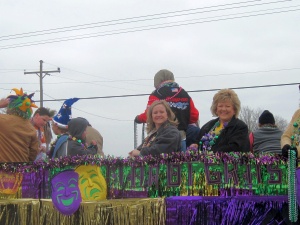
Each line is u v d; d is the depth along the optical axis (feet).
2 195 16.10
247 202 12.97
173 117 15.85
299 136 13.41
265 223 12.73
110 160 14.51
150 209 13.82
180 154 13.73
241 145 14.98
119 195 14.35
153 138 15.71
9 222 15.83
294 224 12.42
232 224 12.98
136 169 14.25
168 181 13.80
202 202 13.33
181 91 18.95
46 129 22.97
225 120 16.30
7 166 16.12
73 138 17.29
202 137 16.10
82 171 14.87
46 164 15.47
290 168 12.32
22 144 17.63
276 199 12.78
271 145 18.37
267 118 18.99
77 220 14.65
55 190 15.14
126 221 13.99
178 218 13.51
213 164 13.39
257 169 13.03
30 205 15.55
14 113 17.83
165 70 19.29
